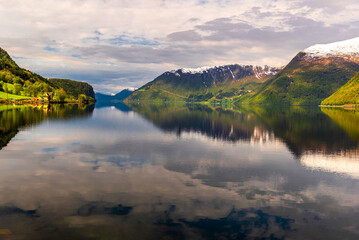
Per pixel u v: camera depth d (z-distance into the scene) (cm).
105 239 1470
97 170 2809
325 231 1603
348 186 2398
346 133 6031
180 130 6600
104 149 3988
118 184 2359
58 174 2638
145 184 2375
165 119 10194
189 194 2150
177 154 3716
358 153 3838
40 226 1595
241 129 6925
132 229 1577
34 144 4284
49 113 11369
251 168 3005
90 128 6600
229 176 2680
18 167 2880
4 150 3778
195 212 1819
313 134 5888
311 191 2266
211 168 2984
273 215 1800
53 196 2053
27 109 13675
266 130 6681
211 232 1564
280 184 2445
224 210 1861
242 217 1761
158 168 2948
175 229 1588
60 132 5744
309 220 1739
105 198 2030
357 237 1541
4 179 2456
